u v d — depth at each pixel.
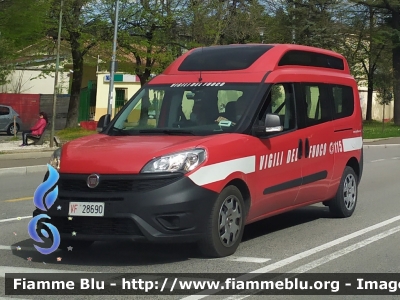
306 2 40.66
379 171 18.67
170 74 8.67
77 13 29.55
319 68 9.59
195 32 31.47
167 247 7.97
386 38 46.81
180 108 8.06
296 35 40.28
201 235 6.90
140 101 8.40
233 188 7.29
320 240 8.40
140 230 6.57
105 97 48.31
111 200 6.62
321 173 9.20
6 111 34.28
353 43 48.06
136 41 30.27
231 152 7.24
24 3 20.55
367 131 40.78
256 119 7.77
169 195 6.61
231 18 32.88
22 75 50.25
